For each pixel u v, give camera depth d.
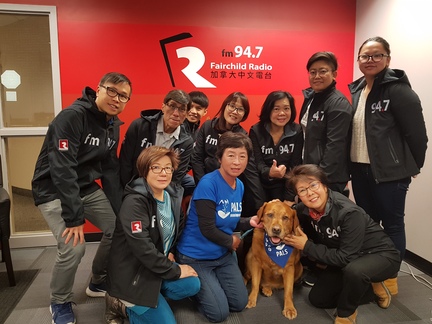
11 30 2.90
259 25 3.22
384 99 2.08
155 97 3.14
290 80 3.33
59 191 1.72
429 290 2.31
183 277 1.78
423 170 2.59
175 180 2.32
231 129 2.50
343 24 3.34
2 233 2.27
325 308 2.07
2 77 2.93
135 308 1.70
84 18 2.93
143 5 3.01
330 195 1.98
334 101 2.22
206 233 1.96
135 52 3.05
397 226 2.21
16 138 3.03
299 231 2.06
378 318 1.97
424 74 2.57
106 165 2.14
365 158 2.23
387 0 2.92
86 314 2.00
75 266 1.82
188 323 1.91
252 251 2.21
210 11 3.12
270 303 2.12
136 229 1.65
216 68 3.21
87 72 2.99
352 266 1.84
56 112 2.99
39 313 2.01
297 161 2.49
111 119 2.04
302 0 3.25
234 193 2.04
